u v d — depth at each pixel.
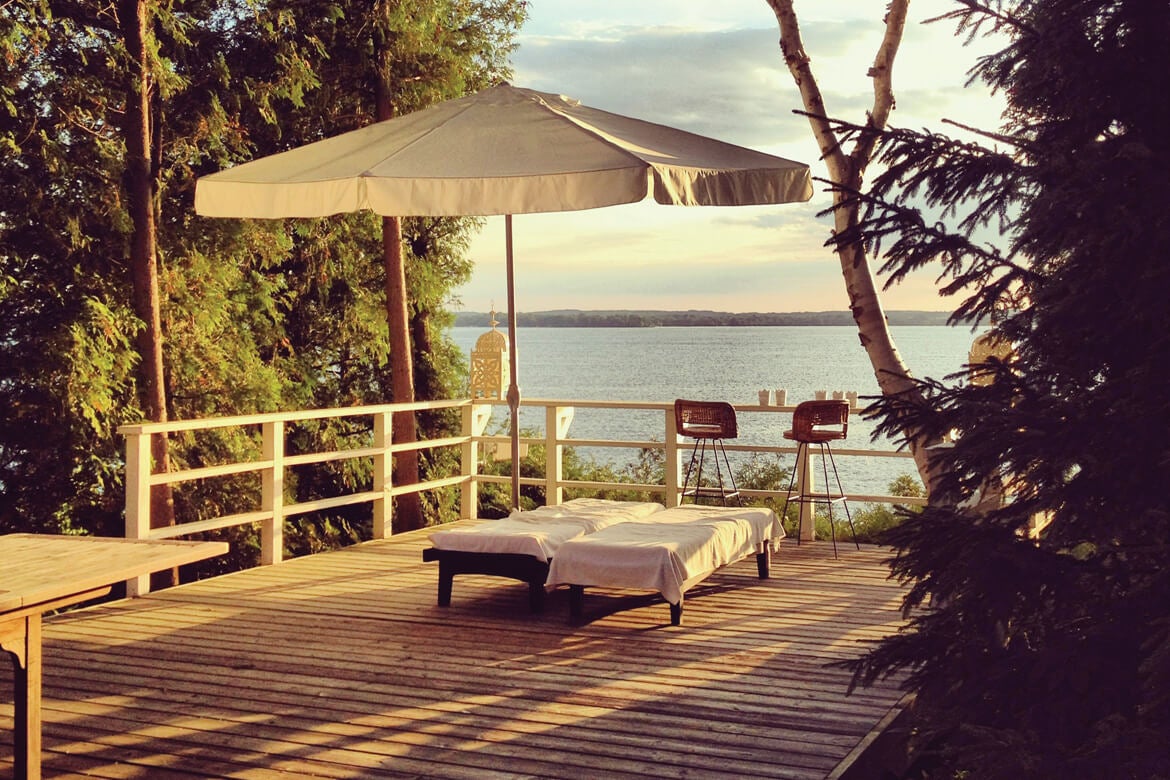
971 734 2.25
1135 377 2.28
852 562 7.24
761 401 7.89
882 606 5.91
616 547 5.39
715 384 53.47
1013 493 2.62
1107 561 2.49
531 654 4.94
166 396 10.11
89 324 8.53
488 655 4.92
